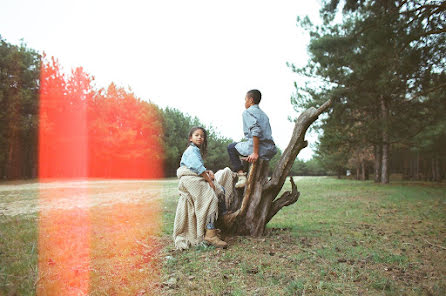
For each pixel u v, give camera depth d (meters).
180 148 39.69
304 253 3.40
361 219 6.01
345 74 14.59
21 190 13.38
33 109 27.16
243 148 4.08
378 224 5.48
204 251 3.49
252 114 3.97
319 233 4.55
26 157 27.86
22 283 2.50
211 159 42.69
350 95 14.91
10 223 5.16
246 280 2.60
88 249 3.58
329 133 17.02
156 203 8.70
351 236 4.38
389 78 10.93
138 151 33.28
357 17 13.77
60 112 28.58
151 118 35.53
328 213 6.87
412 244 3.97
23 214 6.24
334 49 13.98
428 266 3.08
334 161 35.38
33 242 3.87
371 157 30.00
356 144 17.34
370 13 10.52
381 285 2.49
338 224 5.42
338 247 3.72
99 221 5.55
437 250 3.70
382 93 12.77
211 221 3.69
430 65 10.72
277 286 2.47
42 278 2.62
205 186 3.82
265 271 2.82
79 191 13.00
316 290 2.39
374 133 16.17
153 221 5.66
